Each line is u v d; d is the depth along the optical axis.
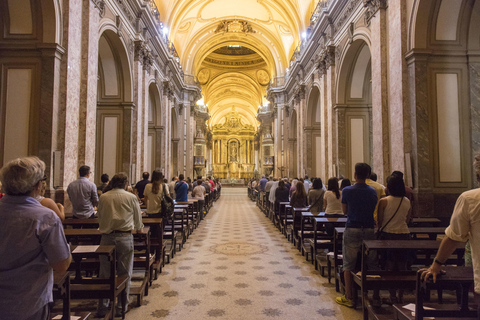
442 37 7.09
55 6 6.65
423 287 2.46
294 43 21.98
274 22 21.94
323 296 4.41
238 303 4.16
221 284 4.88
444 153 6.93
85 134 7.63
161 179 5.79
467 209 2.00
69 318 2.67
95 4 8.20
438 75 7.02
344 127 11.72
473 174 6.91
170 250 6.42
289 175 22.58
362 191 3.96
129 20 11.38
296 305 4.10
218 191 23.98
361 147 11.71
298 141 18.47
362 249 3.58
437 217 6.79
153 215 5.68
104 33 9.96
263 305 4.10
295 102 19.89
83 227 5.18
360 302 4.16
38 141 6.55
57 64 6.76
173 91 20.30
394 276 3.64
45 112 6.57
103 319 3.45
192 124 25.25
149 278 4.75
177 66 20.59
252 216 13.35
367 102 11.82
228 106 48.34
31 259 1.80
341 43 11.47
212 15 22.53
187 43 23.75
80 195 5.28
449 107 6.98
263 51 25.59
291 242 8.00
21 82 6.66
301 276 5.28
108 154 11.38
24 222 1.78
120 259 3.77
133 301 4.24
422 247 3.29
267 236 8.85
